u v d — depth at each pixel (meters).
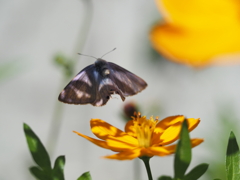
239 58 0.12
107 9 0.66
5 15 0.67
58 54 0.41
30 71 0.66
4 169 0.62
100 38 0.65
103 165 0.62
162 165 0.60
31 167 0.29
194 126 0.28
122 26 0.65
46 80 0.66
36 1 0.68
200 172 0.27
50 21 0.67
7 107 0.65
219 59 0.12
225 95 0.61
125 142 0.30
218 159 0.38
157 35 0.14
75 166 0.62
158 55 0.58
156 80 0.62
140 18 0.63
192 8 0.16
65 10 0.67
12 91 0.66
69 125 0.63
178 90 0.62
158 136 0.30
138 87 0.33
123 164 0.61
